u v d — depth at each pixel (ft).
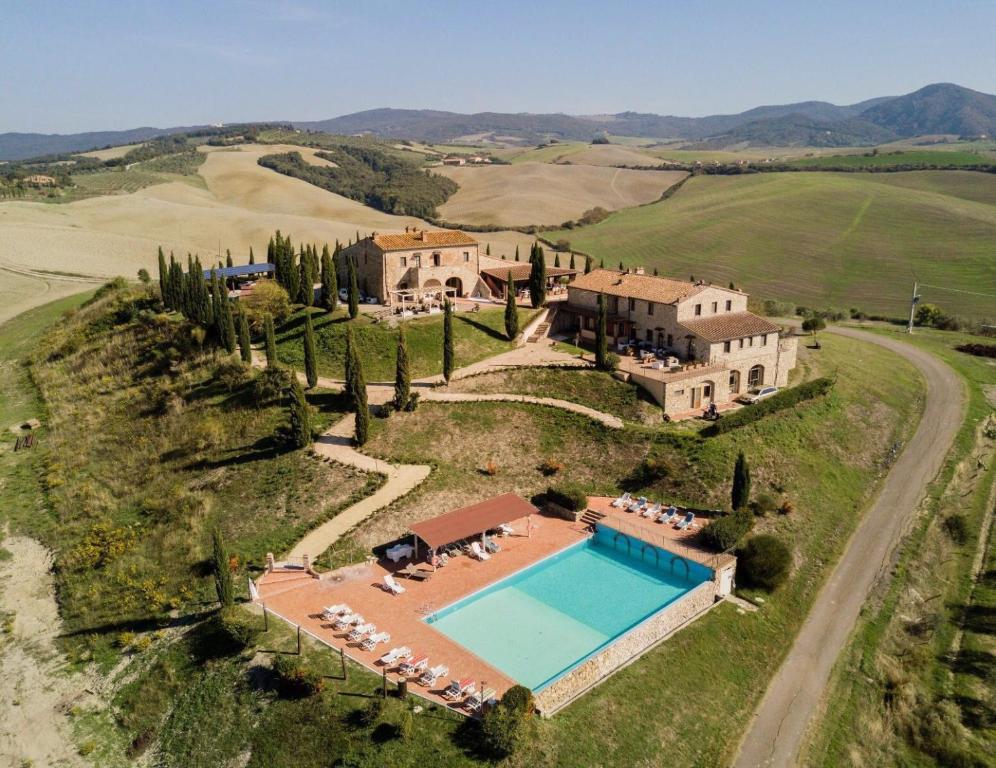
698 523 196.44
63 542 193.88
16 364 323.37
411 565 176.65
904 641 166.20
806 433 236.02
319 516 189.26
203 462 215.31
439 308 305.73
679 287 277.03
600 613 163.53
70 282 453.58
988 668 156.66
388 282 314.96
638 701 138.31
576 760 122.62
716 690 146.61
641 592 172.86
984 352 343.87
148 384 265.34
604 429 227.81
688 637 158.30
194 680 141.90
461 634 154.51
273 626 150.92
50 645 159.22
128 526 194.18
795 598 177.06
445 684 134.72
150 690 142.41
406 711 125.70
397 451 216.54
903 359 329.31
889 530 203.51
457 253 333.21
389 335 277.03
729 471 211.20
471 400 240.12
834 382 264.31
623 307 288.10
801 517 202.49
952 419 269.23
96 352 299.38
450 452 219.41
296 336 282.36
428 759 119.65
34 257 490.49
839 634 166.40
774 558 173.78
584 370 255.70
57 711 141.79
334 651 142.82
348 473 204.13
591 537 196.44
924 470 234.17
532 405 239.50
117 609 165.78
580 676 138.41
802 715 143.84
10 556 191.31
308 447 215.10
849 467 230.68
